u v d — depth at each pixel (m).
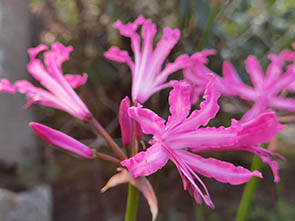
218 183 0.69
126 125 0.18
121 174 0.18
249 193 0.27
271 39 0.68
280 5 0.70
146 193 0.18
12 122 0.51
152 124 0.15
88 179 0.63
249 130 0.17
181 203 0.62
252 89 0.25
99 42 0.67
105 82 0.65
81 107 0.21
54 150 0.66
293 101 0.24
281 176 0.71
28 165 0.51
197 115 0.16
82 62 0.67
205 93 0.16
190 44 0.56
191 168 0.16
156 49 0.21
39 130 0.18
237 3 0.66
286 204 0.59
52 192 0.61
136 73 0.21
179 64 0.22
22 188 0.48
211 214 0.61
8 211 0.43
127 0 0.59
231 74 0.25
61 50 0.21
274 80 0.24
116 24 0.21
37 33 0.65
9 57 0.50
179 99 0.15
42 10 0.67
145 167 0.15
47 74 0.21
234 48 0.63
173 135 0.16
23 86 0.21
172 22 0.62
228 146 0.17
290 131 0.64
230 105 0.62
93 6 0.67
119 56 0.22
